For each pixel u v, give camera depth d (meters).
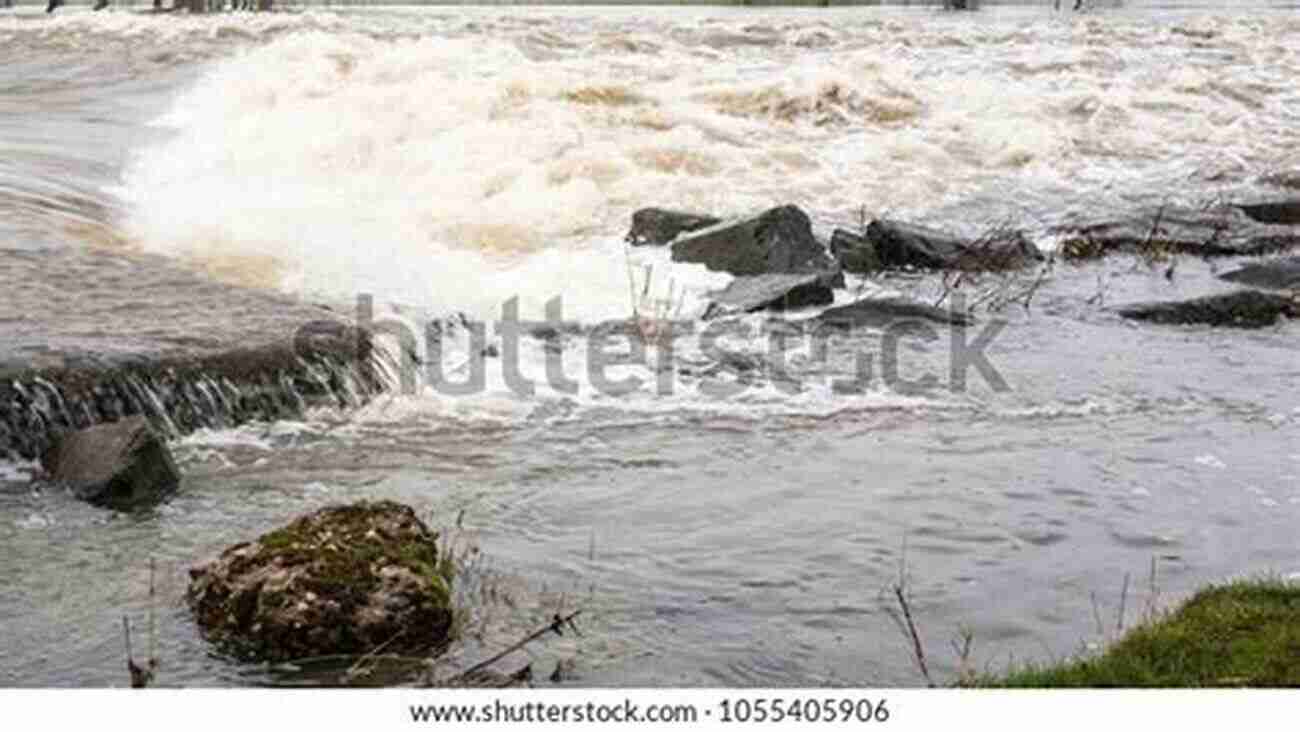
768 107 33.47
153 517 11.18
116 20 58.66
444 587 9.16
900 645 9.06
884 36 52.50
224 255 19.30
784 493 11.88
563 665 8.63
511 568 10.20
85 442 11.91
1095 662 7.96
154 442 11.77
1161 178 28.77
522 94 32.12
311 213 22.59
